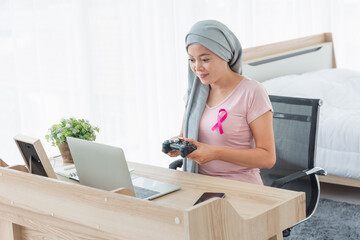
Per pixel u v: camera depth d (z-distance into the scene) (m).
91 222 1.42
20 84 2.98
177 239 1.23
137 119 3.67
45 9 3.05
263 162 1.95
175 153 2.05
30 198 1.59
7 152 2.95
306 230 2.94
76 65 3.24
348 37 5.40
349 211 3.19
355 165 3.29
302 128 2.48
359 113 3.50
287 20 4.80
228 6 4.20
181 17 3.90
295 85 3.90
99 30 3.36
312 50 4.75
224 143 2.03
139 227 1.31
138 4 3.55
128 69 3.56
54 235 1.58
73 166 2.15
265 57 4.07
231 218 1.33
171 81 3.87
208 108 2.08
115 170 1.66
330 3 5.22
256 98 1.98
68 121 2.24
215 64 1.97
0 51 2.86
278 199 1.64
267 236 1.48
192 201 1.69
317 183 2.39
